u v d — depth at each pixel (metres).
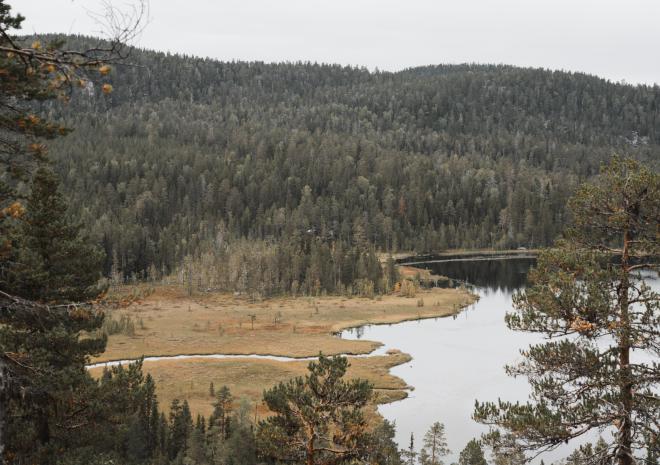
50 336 19.98
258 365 86.81
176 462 44.97
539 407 18.36
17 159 14.40
